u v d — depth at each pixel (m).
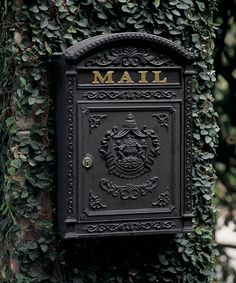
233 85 8.24
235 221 8.15
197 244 5.89
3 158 5.66
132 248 5.77
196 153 5.87
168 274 5.85
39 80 5.50
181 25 5.77
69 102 5.26
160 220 5.46
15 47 5.46
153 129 5.44
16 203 5.51
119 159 5.37
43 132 5.52
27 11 5.46
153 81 5.43
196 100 5.86
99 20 5.60
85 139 5.30
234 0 7.91
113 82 5.35
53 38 5.50
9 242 5.60
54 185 5.54
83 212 5.31
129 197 5.40
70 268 5.63
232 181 8.77
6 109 5.60
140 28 5.68
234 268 8.05
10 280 5.60
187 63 5.48
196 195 5.87
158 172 5.45
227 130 8.38
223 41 7.98
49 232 5.54
